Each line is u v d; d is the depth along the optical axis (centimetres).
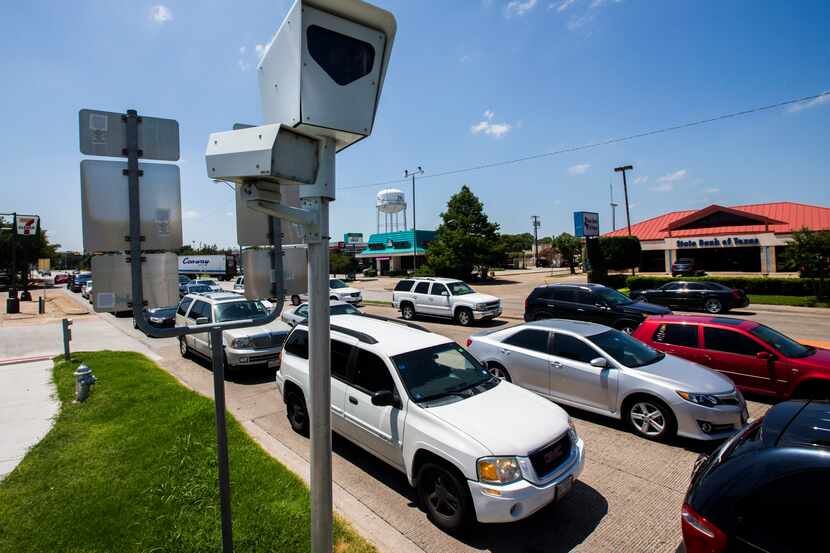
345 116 225
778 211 3688
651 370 616
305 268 305
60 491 435
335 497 453
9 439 589
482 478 369
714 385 576
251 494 425
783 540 224
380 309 2211
